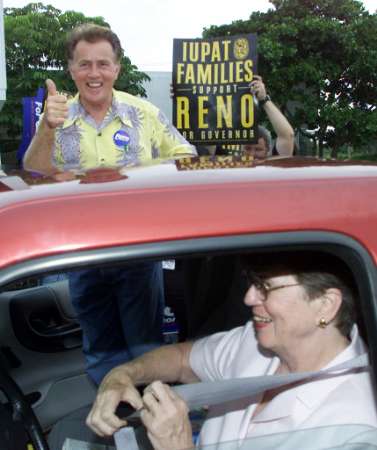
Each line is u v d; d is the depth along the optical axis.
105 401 1.48
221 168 1.36
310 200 1.15
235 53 4.08
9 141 14.80
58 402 2.15
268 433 1.31
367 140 15.49
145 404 1.32
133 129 2.77
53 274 1.01
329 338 1.30
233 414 1.38
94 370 2.16
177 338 2.29
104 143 2.72
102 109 2.70
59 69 15.36
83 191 1.13
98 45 2.63
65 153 2.70
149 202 1.09
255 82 4.07
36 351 2.44
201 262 1.83
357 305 1.26
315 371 1.30
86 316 2.13
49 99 2.32
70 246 1.02
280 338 1.29
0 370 1.72
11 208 1.06
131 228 1.05
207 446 1.32
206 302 1.83
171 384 1.67
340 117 14.84
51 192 1.14
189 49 4.12
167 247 1.05
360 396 1.25
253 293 1.30
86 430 1.53
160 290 2.17
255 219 1.10
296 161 1.48
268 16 15.71
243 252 1.09
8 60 14.72
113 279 2.05
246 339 1.56
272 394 1.36
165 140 2.93
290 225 1.11
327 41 14.82
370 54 15.02
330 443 1.21
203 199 1.11
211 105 4.14
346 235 1.14
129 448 1.37
